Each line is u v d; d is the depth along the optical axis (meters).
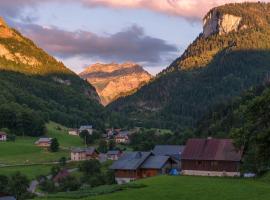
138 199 68.94
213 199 66.50
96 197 71.62
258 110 78.62
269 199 64.25
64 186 142.75
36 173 180.75
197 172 116.44
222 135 185.88
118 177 129.00
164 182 84.25
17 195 130.38
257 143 76.62
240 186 76.94
